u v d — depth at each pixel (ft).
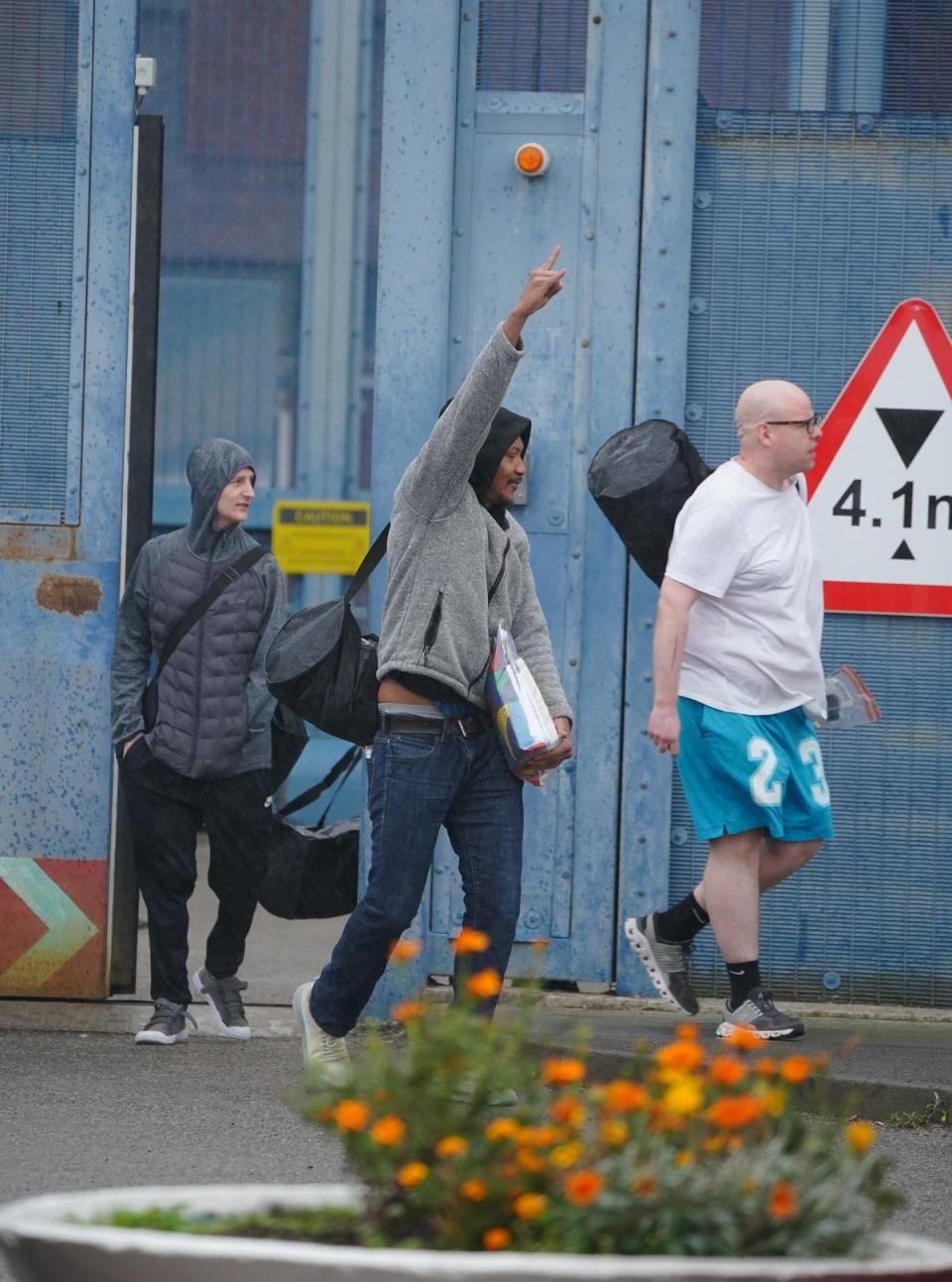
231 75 158.40
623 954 84.94
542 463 84.79
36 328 87.81
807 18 85.30
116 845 89.76
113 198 87.66
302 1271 29.07
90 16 87.45
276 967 107.14
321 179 158.71
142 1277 29.73
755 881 74.59
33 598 87.56
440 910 84.69
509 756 63.31
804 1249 30.63
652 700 84.64
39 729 87.51
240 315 159.33
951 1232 54.70
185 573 81.97
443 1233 31.27
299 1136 64.59
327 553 159.84
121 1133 64.64
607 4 84.33
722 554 72.08
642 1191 30.58
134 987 90.84
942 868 85.46
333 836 84.79
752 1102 31.09
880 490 85.20
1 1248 31.63
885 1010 84.99
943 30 85.30
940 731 85.30
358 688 65.05
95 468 87.66
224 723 81.35
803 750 74.64
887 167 85.46
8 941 88.48
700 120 85.35
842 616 85.40
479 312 84.84
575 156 84.58
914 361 85.15
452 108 84.07
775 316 85.61
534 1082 33.19
